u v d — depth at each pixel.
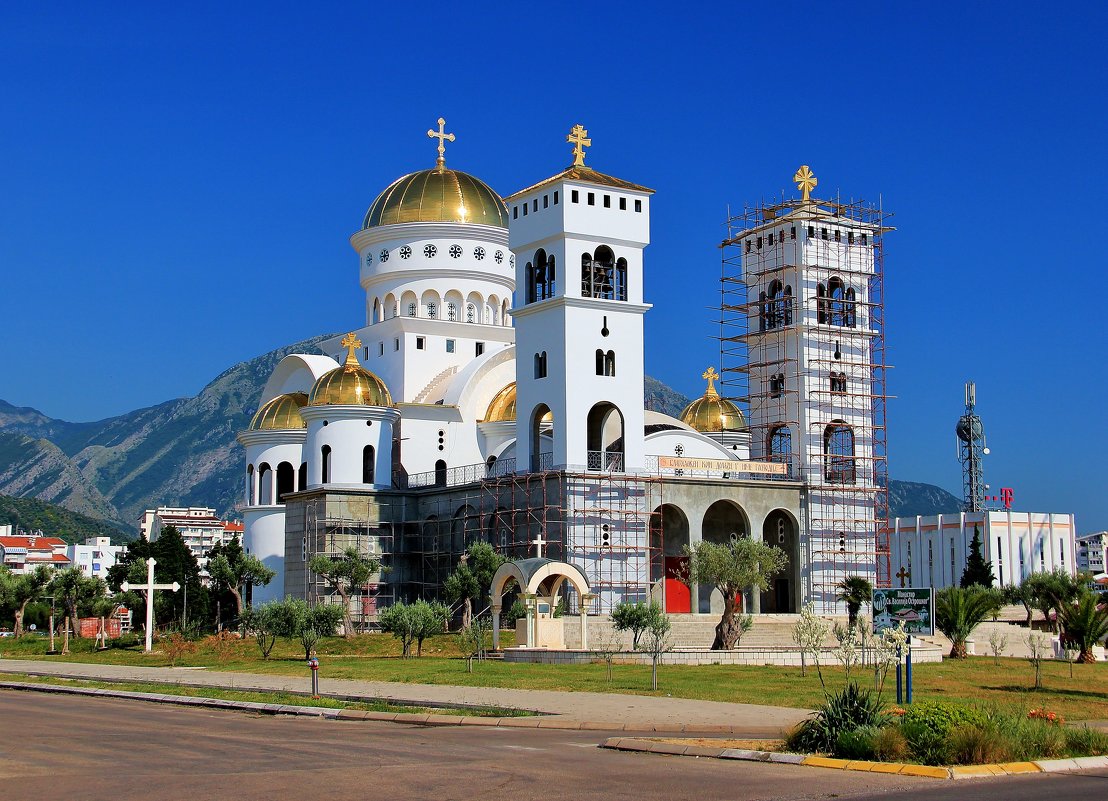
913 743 34.75
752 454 105.75
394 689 55.56
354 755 35.09
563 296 91.31
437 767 32.78
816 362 102.62
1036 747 36.00
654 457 95.50
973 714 36.47
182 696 53.66
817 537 99.94
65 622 103.75
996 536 160.50
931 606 46.72
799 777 32.00
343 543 101.19
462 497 99.75
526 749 36.69
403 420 107.06
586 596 79.62
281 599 109.00
